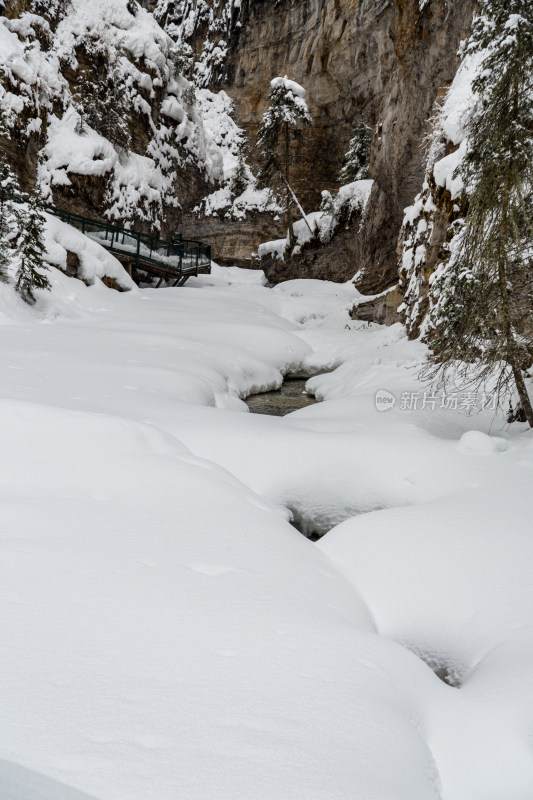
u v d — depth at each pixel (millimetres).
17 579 3705
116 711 2568
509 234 8328
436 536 5645
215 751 2408
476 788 2834
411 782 2557
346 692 3035
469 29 8484
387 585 5105
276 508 7168
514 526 5551
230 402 12961
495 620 4336
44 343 13867
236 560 4699
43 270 19078
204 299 27094
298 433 8859
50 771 2156
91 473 6074
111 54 31594
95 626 3293
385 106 25219
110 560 4215
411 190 24125
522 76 7953
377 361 16047
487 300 8555
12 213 17156
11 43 26172
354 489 7621
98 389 10320
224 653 3219
